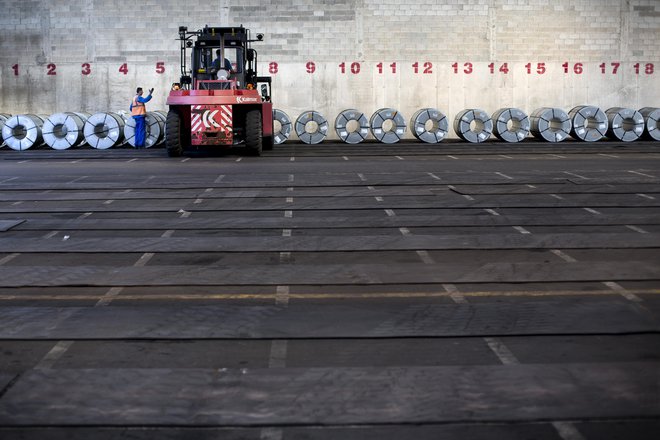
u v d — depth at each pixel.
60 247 6.44
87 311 4.47
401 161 14.46
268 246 6.41
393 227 7.34
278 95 21.92
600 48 22.33
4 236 7.03
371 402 3.09
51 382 3.32
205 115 15.30
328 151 17.33
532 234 6.88
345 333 4.03
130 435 2.83
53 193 9.91
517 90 22.28
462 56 22.08
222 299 4.79
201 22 21.77
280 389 3.23
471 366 3.50
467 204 8.74
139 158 15.59
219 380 3.34
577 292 4.89
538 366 3.49
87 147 19.73
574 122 20.70
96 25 21.77
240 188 10.20
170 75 21.89
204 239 6.73
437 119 20.77
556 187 10.20
